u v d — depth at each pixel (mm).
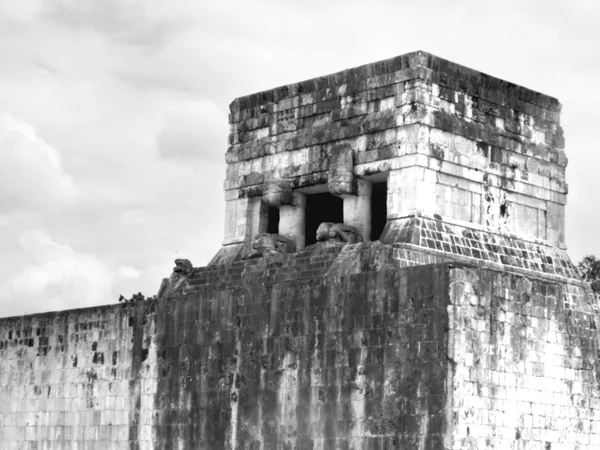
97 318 51438
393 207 48688
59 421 52469
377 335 41250
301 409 43094
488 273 40656
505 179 51156
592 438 43031
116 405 50000
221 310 46438
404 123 48969
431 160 48719
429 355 39812
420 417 39719
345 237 48875
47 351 53469
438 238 48000
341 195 50469
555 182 53031
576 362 42844
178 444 47156
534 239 51844
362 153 50062
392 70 49906
